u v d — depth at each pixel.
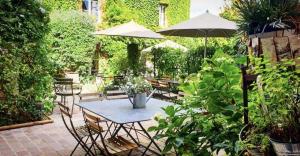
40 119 6.40
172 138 2.36
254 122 1.87
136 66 12.18
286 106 1.66
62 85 8.44
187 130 2.38
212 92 2.28
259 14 2.67
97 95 5.16
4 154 4.34
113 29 10.27
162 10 18.44
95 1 15.45
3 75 6.04
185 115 2.42
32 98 6.54
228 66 2.26
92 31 13.48
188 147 2.31
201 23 7.50
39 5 6.62
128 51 12.26
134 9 16.50
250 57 1.91
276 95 1.71
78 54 13.05
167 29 8.05
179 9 19.23
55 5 13.77
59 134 5.43
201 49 10.18
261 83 1.80
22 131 5.65
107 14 15.41
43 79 6.76
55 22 12.55
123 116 3.62
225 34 8.48
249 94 2.14
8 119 6.07
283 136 1.56
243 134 1.95
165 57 11.71
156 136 2.43
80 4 14.68
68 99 9.52
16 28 6.11
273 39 1.92
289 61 1.72
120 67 13.62
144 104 4.22
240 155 1.98
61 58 12.70
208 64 2.44
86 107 4.26
